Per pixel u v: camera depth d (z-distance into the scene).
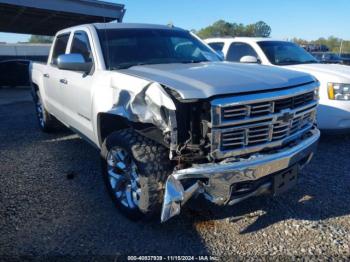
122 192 3.34
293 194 3.81
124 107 2.99
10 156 5.23
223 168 2.56
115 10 16.41
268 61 6.79
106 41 3.93
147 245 2.90
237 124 2.62
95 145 3.97
